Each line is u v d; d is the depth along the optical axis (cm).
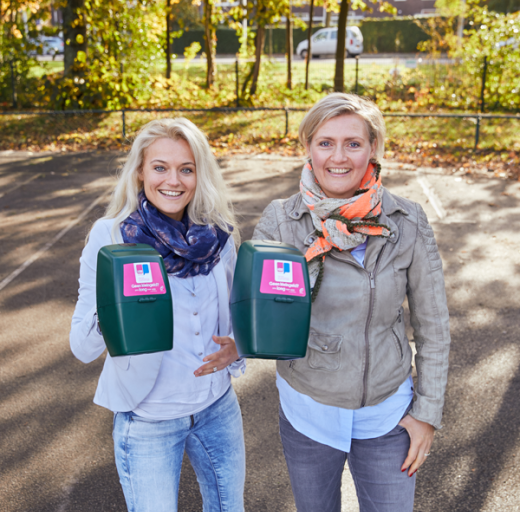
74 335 181
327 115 171
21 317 462
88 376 379
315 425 183
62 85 1386
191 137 186
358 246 180
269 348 160
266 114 1352
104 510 265
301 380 182
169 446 187
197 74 1953
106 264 160
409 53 2852
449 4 1641
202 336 191
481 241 613
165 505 186
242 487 205
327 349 176
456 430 318
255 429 325
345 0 1425
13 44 1545
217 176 197
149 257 160
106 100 1416
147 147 187
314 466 187
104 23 1416
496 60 1396
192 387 187
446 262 557
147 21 1512
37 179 899
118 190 191
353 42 2553
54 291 509
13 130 1259
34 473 288
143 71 1505
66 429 324
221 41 3005
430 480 282
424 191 809
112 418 335
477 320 445
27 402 350
